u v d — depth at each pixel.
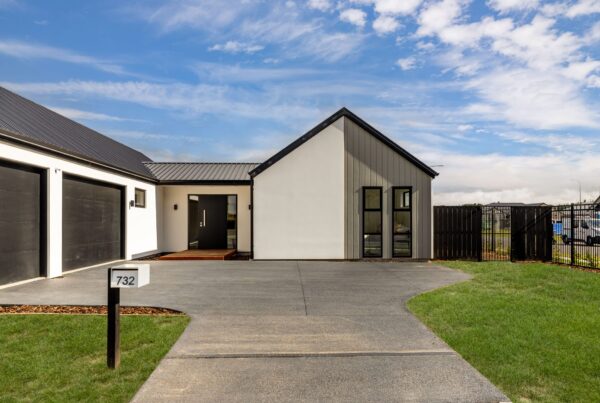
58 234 10.06
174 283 8.98
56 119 12.91
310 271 10.93
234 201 16.64
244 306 6.79
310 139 13.67
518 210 13.34
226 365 4.24
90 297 7.41
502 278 9.44
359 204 13.62
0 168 8.39
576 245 13.35
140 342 4.86
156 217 15.94
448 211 13.60
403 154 13.59
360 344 4.89
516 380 3.84
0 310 6.43
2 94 11.23
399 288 8.40
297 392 3.64
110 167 12.29
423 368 4.16
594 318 5.86
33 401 3.41
